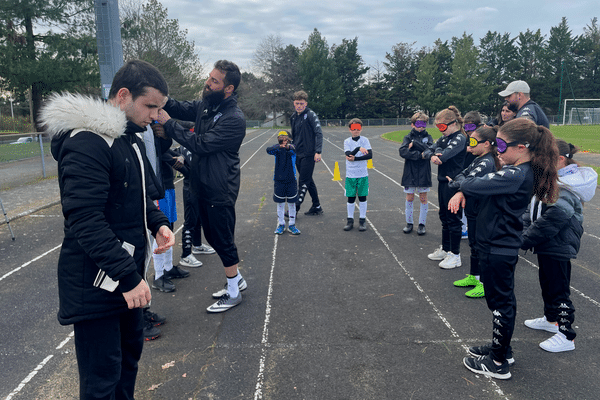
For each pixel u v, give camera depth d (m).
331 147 24.44
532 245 2.98
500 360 2.75
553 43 68.69
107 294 1.71
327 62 66.06
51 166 12.24
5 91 24.88
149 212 2.08
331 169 14.32
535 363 2.93
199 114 3.58
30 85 23.73
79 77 22.45
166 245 1.97
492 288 2.69
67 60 22.25
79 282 1.69
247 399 2.57
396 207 8.18
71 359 3.05
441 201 4.86
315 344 3.21
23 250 5.63
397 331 3.40
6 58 21.56
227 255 3.69
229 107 3.41
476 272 4.19
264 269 4.89
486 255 2.67
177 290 4.30
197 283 4.48
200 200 3.55
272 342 3.25
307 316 3.69
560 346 3.07
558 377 2.77
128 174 1.77
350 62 69.12
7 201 8.66
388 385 2.69
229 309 3.84
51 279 4.62
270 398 2.57
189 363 2.97
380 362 2.96
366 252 5.46
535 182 2.72
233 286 3.82
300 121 7.11
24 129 28.50
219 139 3.30
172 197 4.26
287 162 6.08
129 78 1.77
